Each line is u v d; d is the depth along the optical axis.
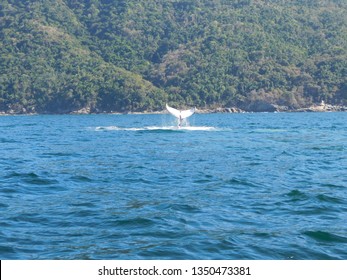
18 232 54.09
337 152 123.69
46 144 147.62
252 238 52.06
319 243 50.97
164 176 86.38
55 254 48.25
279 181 82.00
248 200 67.69
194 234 53.12
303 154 119.00
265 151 125.06
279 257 47.72
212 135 176.12
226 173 89.56
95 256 47.72
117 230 54.66
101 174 88.50
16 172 89.81
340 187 77.19
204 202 66.44
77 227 55.72
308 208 63.38
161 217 58.78
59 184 79.19
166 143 145.12
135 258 47.28
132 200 67.81
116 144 143.88
